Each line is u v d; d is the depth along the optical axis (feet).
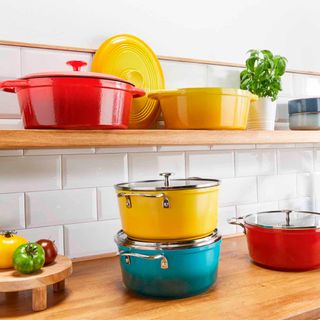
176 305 2.87
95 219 4.07
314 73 5.51
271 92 4.45
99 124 2.87
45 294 2.84
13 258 2.85
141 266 2.96
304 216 4.00
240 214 4.94
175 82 4.48
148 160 4.34
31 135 2.75
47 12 3.83
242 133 3.71
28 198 3.76
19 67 3.70
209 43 4.72
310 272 3.56
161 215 2.89
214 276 3.17
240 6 4.94
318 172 5.60
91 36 4.04
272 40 5.20
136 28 4.27
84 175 4.01
